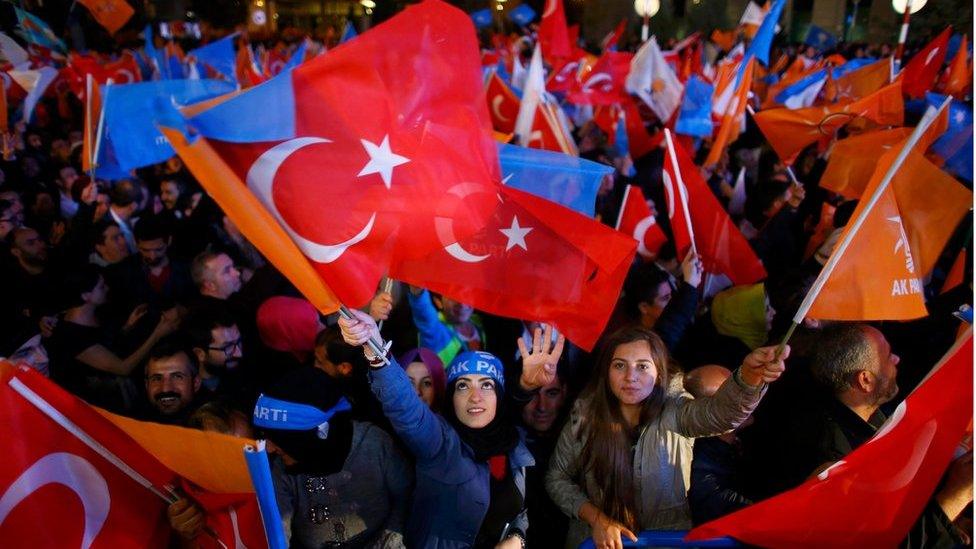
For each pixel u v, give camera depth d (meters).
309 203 2.05
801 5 23.47
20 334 4.17
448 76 2.25
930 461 2.17
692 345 4.19
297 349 3.86
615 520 2.65
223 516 2.05
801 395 2.96
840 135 7.65
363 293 2.14
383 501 2.59
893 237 2.67
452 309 4.09
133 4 19.86
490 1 22.14
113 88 5.28
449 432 2.56
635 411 2.74
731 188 7.16
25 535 1.89
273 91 1.98
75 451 1.95
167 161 7.41
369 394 2.83
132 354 4.08
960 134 6.29
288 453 2.44
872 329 2.88
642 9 9.22
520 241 2.54
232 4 23.33
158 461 2.03
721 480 2.71
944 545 2.32
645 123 9.16
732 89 7.30
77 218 5.27
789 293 4.05
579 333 2.62
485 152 2.42
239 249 5.38
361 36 2.10
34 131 9.10
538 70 5.45
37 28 12.07
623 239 2.51
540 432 3.40
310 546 2.57
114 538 1.99
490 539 2.64
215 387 3.69
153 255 4.95
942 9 15.88
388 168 2.16
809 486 2.17
